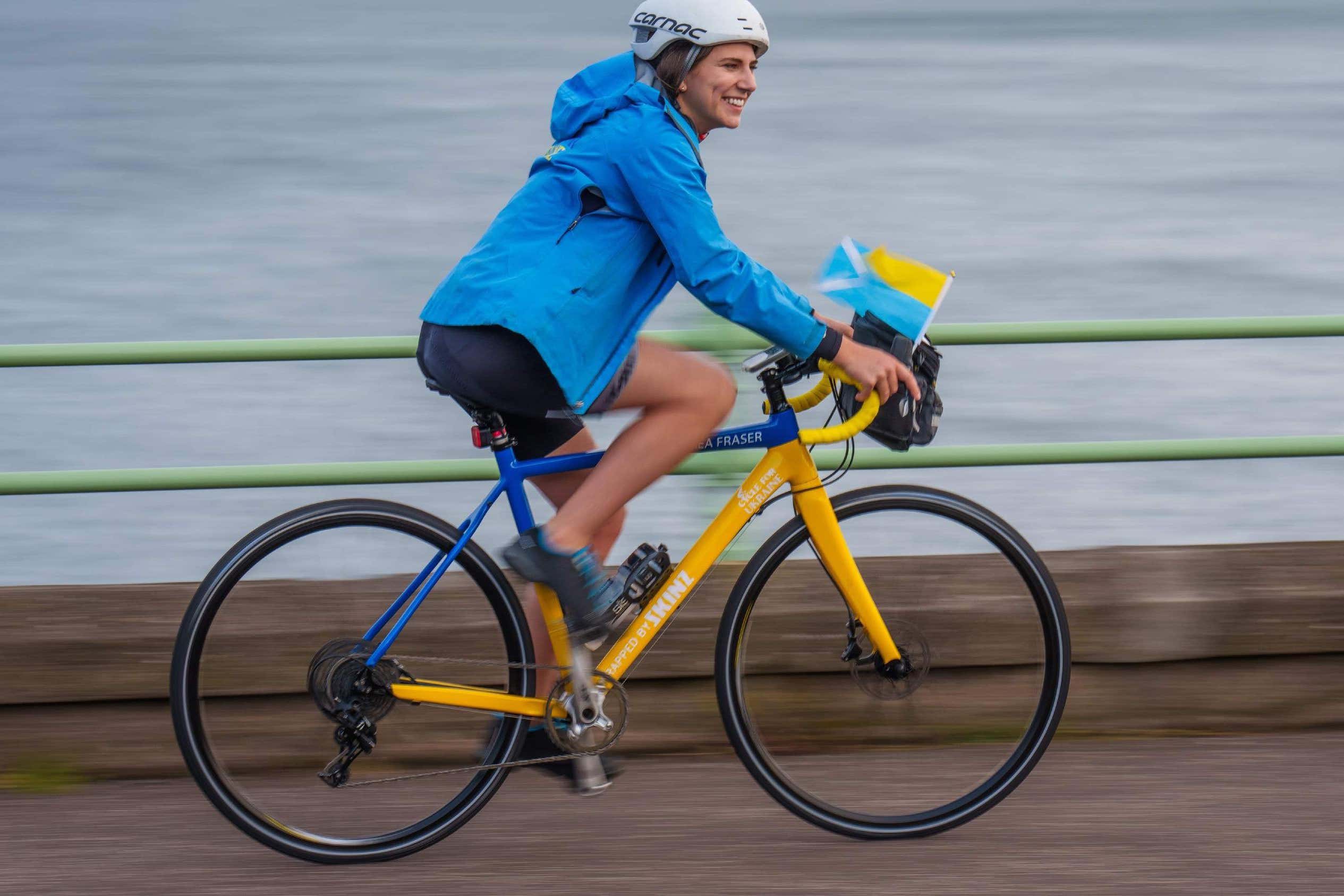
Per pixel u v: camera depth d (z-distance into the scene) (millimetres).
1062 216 30047
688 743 7379
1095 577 7496
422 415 14906
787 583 6637
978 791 6582
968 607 6656
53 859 6246
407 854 6301
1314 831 6379
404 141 41812
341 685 6113
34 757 7070
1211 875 5996
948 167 37406
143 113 48969
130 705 7094
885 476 12672
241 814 6227
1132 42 73250
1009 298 22391
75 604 7203
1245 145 40500
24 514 12188
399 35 80812
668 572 6273
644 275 5832
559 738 6250
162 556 11438
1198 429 14445
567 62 66188
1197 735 7523
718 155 39281
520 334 5547
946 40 75438
